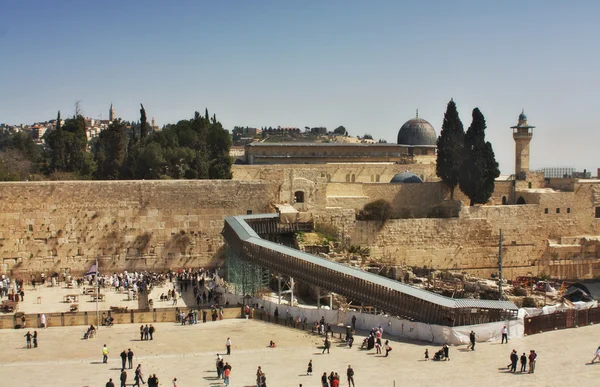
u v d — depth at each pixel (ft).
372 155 408.67
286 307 203.92
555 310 192.95
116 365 159.02
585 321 192.85
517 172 372.99
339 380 140.97
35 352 170.60
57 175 357.00
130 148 374.43
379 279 195.21
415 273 288.51
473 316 176.86
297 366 155.22
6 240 273.33
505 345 171.12
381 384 140.46
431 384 140.36
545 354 162.61
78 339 183.62
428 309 178.91
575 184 326.85
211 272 284.00
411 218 314.55
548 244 321.93
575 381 142.10
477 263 312.50
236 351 170.19
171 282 267.59
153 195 285.43
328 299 230.48
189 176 323.16
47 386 142.31
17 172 372.38
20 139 548.72
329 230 293.02
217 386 141.38
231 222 262.88
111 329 195.72
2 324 196.13
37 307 223.10
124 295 243.19
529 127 371.97
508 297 244.83
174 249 287.07
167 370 154.30
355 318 192.85
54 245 277.23
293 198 301.63
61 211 277.85
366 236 299.38
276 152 396.98
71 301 232.53
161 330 194.29
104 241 281.33
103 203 281.54
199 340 181.98
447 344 171.73
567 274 322.96
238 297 223.10
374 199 320.50
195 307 215.92
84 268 279.69
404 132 463.83
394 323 184.85
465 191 323.16
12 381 145.89
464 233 310.65
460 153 322.34
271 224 279.08
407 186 323.37
